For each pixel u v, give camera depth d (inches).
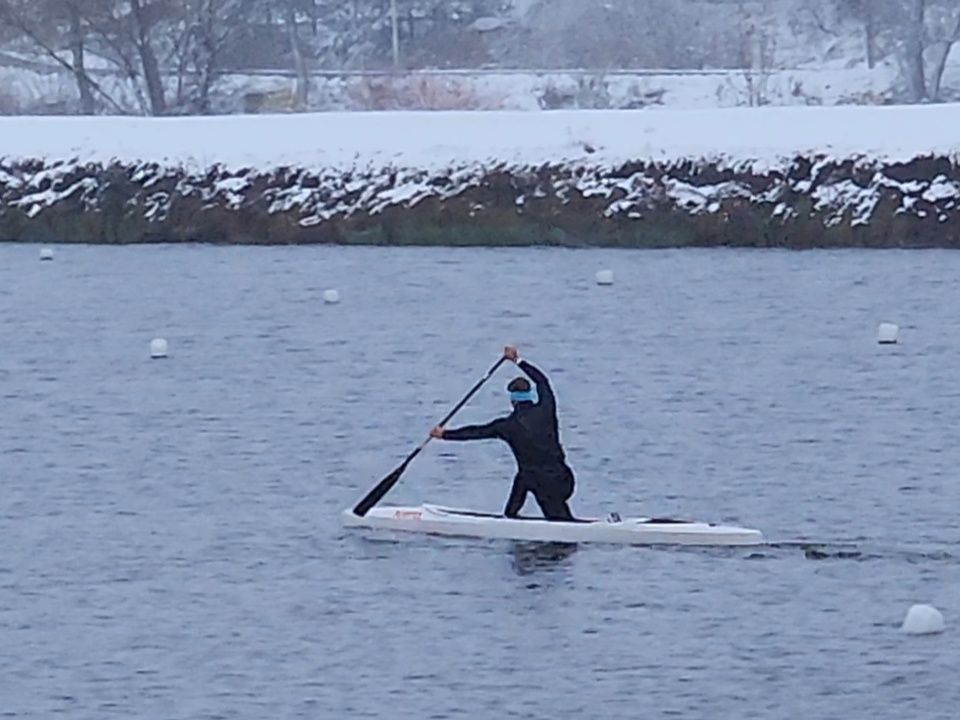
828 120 7273.6
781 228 7116.1
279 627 2605.8
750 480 3449.8
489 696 2343.8
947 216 7037.4
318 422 4008.4
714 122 7352.4
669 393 4320.9
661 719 2266.2
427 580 2800.2
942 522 3125.0
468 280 6338.6
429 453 3700.8
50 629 2618.1
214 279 6437.0
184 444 3796.8
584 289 6097.4
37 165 7677.2
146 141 7672.2
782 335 5167.3
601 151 7347.4
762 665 2436.0
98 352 4958.2
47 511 3257.9
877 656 2461.9
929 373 4549.7
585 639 2534.5
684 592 2726.4
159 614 2674.7
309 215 7450.8
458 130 7504.9
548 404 3041.3
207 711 2311.8
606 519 3088.1
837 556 2908.5
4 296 6058.1
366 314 5605.3
